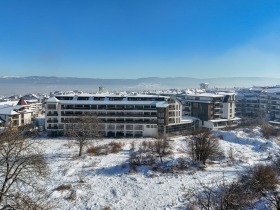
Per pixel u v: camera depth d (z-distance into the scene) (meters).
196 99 141.25
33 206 30.41
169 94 174.62
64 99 120.19
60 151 85.25
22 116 126.38
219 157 74.19
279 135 108.06
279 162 61.12
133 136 117.94
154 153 75.62
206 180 55.88
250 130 114.12
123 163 68.81
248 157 76.12
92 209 43.84
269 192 42.31
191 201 44.34
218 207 29.94
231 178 56.31
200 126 135.75
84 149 88.31
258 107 171.88
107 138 113.62
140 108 117.81
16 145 36.75
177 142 99.06
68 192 49.78
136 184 54.72
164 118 116.50
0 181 39.91
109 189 52.44
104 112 117.50
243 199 35.06
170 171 62.16
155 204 45.41
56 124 116.25
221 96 138.12
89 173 62.28
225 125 136.62
